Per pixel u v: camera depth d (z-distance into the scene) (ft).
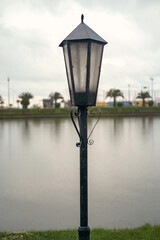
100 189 28.04
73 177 33.04
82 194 11.10
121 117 159.84
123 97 207.00
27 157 46.16
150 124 109.09
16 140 68.28
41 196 26.22
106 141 63.87
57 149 54.03
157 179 31.37
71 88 11.34
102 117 159.63
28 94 215.10
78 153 49.39
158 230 16.78
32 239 15.26
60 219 20.88
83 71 10.96
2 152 51.49
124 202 24.26
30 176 33.76
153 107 189.78
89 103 11.21
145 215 21.33
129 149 52.70
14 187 29.19
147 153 48.24
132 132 81.15
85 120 11.27
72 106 11.57
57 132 85.15
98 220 20.51
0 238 15.52
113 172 34.99
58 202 24.62
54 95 223.92
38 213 22.11
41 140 67.62
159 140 64.18
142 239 15.33
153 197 25.44
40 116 167.84
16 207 23.53
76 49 10.83
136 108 185.47
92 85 11.27
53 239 15.23
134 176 32.89
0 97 215.10
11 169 37.60
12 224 20.02
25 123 124.88
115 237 15.71
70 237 15.56
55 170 36.70
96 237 15.69
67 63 11.35
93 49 10.98
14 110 172.65
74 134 79.41
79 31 10.92
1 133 84.74
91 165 39.17
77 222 20.29
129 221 20.25
